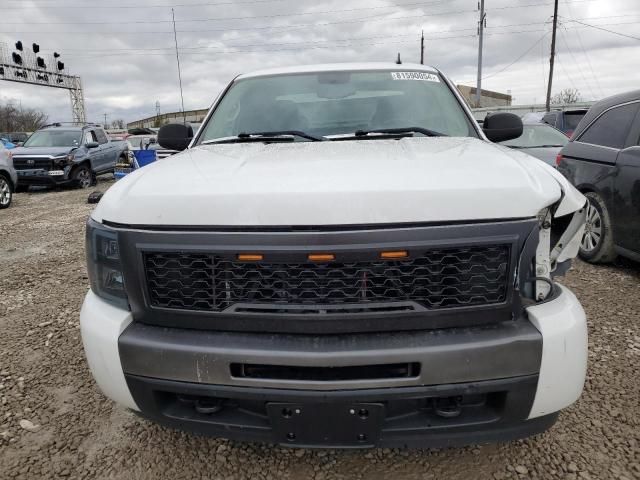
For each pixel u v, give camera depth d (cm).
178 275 176
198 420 182
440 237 165
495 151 223
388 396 166
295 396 167
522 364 168
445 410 173
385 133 284
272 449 232
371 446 173
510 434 180
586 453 223
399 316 168
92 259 196
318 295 169
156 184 194
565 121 1210
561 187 189
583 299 406
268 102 319
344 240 164
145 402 183
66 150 1400
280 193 171
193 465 222
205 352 170
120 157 1670
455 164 195
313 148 242
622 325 353
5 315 405
